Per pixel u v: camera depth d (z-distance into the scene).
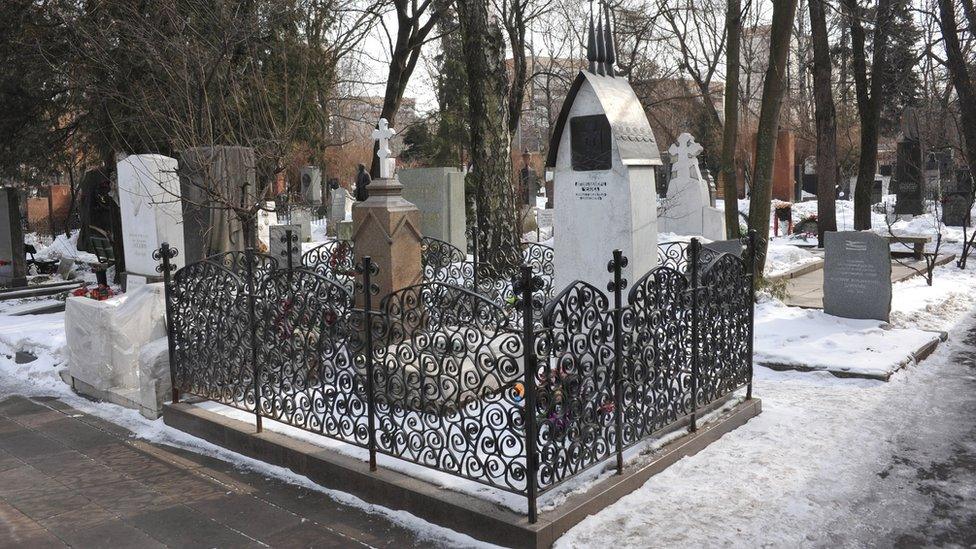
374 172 16.28
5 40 15.09
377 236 8.38
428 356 4.83
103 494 5.33
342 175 40.44
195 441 6.36
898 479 5.12
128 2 13.02
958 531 4.37
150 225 11.55
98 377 7.89
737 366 6.45
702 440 5.70
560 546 4.17
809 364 7.88
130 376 7.90
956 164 26.70
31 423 7.15
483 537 4.33
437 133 34.31
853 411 6.61
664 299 5.42
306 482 5.36
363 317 5.24
